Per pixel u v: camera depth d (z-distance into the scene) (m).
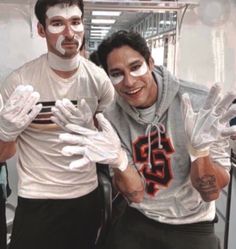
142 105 1.04
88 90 1.39
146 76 1.01
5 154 1.23
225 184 1.02
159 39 2.59
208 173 0.96
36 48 2.33
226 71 2.52
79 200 1.48
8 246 1.63
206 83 2.53
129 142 1.09
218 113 0.92
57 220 1.47
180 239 1.08
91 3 2.21
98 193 1.52
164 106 1.03
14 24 2.28
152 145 1.05
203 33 2.45
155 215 1.10
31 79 1.35
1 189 1.54
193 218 1.07
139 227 1.14
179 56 2.49
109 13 2.54
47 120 1.36
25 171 1.44
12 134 1.09
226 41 2.47
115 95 1.18
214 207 1.13
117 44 0.98
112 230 1.26
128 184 1.04
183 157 1.03
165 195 1.07
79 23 1.33
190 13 2.40
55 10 1.28
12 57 2.31
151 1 2.19
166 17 2.52
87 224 1.55
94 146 0.95
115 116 1.10
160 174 1.06
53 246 1.52
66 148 0.94
